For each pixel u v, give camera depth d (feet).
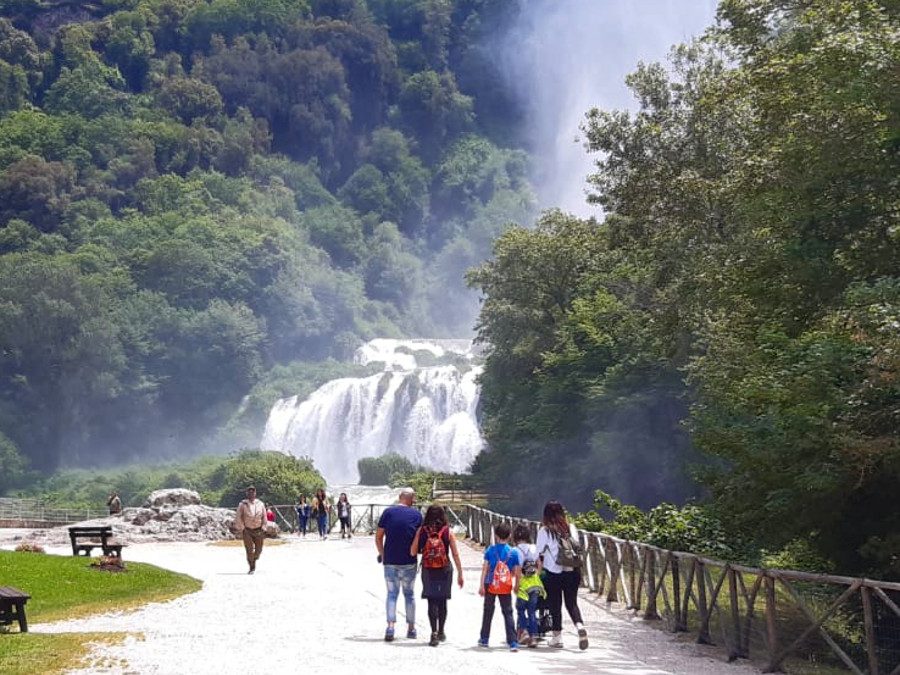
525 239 264.93
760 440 73.15
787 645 58.85
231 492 295.89
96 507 387.55
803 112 85.40
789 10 111.96
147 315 568.82
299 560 129.18
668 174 156.66
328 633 68.13
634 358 226.99
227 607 81.87
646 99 167.53
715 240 146.72
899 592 52.49
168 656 58.13
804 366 71.46
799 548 88.33
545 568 66.28
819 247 83.97
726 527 82.99
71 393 526.16
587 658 61.98
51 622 73.56
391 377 455.63
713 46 164.66
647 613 79.41
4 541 163.22
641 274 201.16
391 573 65.77
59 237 639.35
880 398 71.10
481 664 57.31
